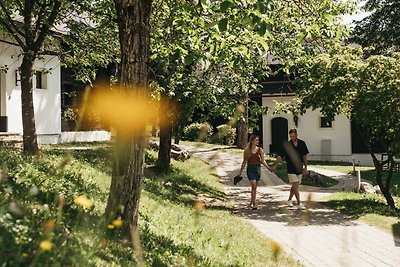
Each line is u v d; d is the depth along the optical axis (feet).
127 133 19.36
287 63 50.65
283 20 43.98
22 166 26.14
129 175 19.07
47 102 81.15
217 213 40.34
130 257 15.33
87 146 75.20
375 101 47.39
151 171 61.05
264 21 18.58
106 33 48.91
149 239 19.42
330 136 123.85
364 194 59.67
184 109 60.13
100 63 54.60
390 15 112.98
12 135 69.46
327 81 50.24
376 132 51.01
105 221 13.60
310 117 124.67
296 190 46.55
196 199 48.91
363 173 95.30
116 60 50.72
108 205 18.71
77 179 29.25
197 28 28.04
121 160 19.13
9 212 14.07
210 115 53.88
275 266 23.49
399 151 50.01
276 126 125.18
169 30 39.40
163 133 61.72
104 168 45.73
